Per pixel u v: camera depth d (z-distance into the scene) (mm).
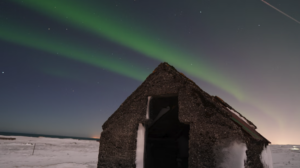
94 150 31781
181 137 9758
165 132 9469
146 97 6672
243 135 5039
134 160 6129
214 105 5555
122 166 6203
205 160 5195
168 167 9320
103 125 6941
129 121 6613
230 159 4977
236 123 5305
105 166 6426
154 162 9305
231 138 5109
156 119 8633
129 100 6883
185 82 6176
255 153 5258
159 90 6504
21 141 36938
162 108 8195
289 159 25891
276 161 23141
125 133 6516
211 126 5402
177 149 9586
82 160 18516
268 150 6391
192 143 5480
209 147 5254
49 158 18266
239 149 4965
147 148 9000
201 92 5855
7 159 16172
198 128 5535
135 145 6273
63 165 14023
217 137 5250
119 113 6863
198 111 5688
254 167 5055
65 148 31156
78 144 42969
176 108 8305
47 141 43719
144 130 6582
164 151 9508
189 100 5910
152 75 6832
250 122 7406
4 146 26453
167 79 6508
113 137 6633
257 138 5395
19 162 14938
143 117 6461
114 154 6426
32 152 22125
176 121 8930
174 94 6406
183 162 9523
